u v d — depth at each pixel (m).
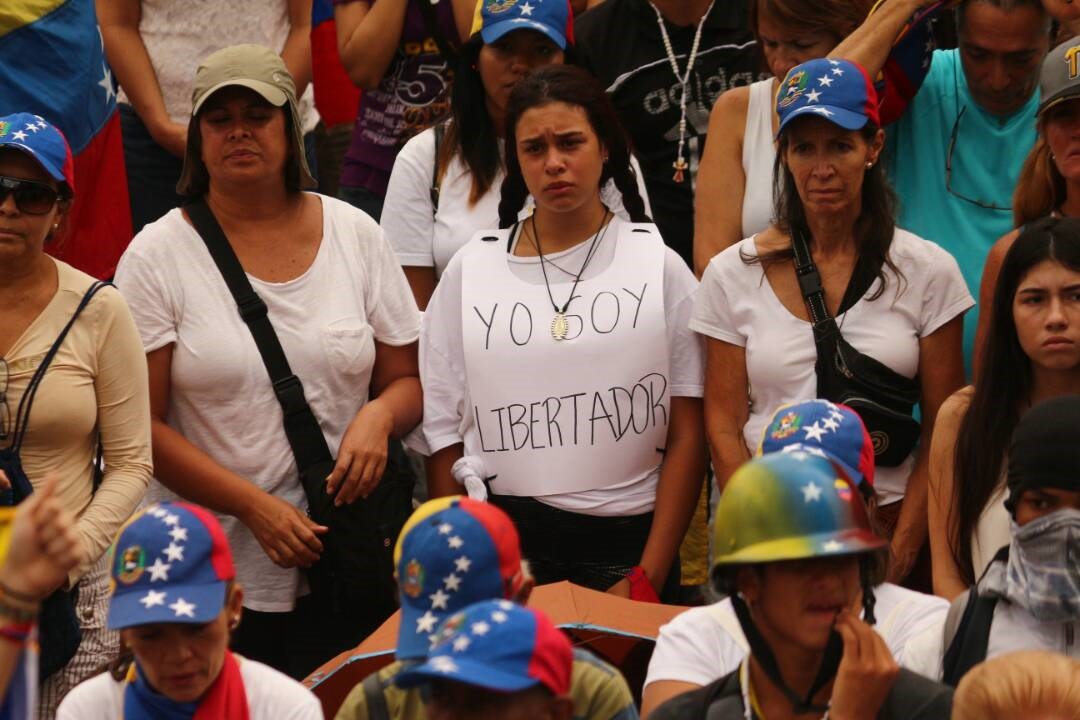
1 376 19.55
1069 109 19.88
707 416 21.00
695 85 25.38
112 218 27.45
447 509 14.44
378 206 27.56
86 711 15.51
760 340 20.47
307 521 21.12
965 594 15.39
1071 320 17.22
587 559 21.25
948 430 18.33
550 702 11.87
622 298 21.28
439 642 12.19
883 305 20.25
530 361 21.22
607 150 21.83
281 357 21.45
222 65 21.53
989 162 22.86
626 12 25.69
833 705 12.73
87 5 27.11
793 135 20.30
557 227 21.69
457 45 26.91
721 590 13.50
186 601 14.40
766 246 20.72
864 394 20.05
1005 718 12.38
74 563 12.61
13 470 19.25
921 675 13.23
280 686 15.36
